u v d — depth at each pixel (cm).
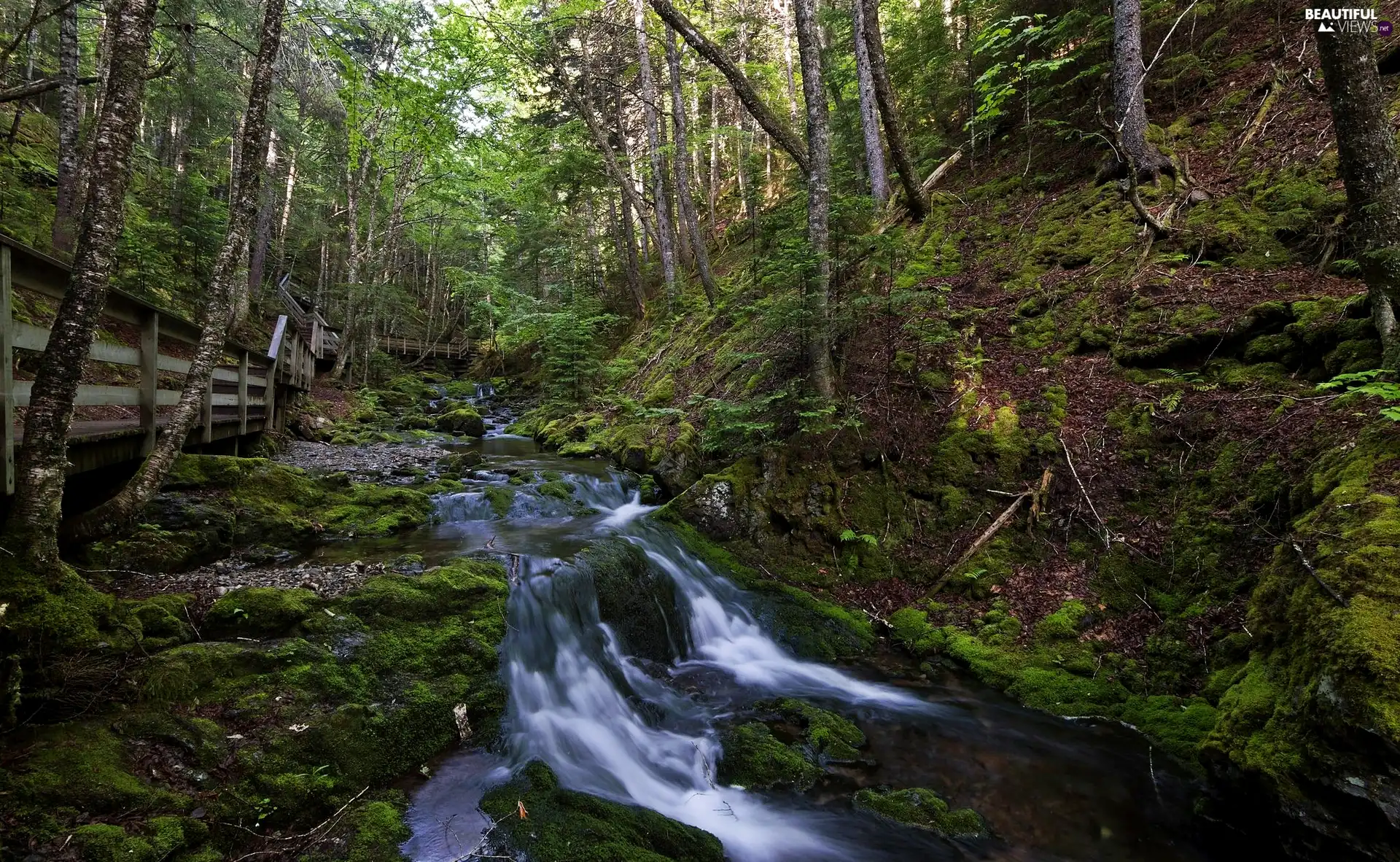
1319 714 331
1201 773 432
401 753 404
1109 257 863
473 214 2478
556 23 1642
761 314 901
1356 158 492
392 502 796
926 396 816
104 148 406
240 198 572
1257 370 638
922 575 695
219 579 523
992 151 1323
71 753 308
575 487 950
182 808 307
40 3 836
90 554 479
